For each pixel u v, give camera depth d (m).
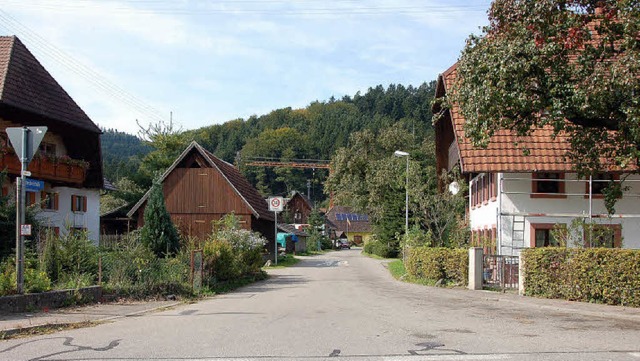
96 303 14.75
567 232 22.14
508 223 24.97
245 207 41.59
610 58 14.98
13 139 12.27
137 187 49.34
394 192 59.69
